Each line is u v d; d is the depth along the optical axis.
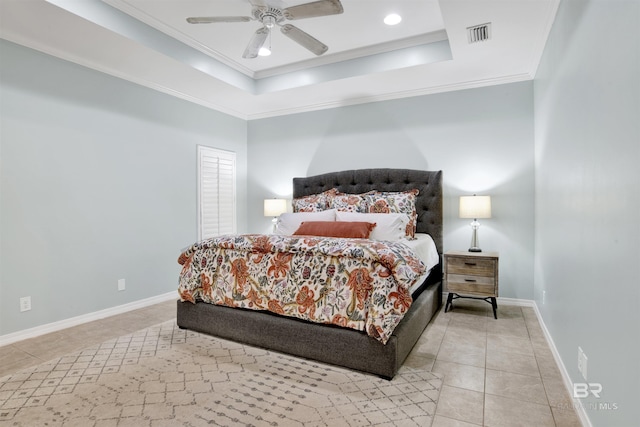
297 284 2.42
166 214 4.08
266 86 4.28
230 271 2.74
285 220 3.91
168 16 2.96
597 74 1.51
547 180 2.81
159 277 3.99
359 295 2.19
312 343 2.35
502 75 3.71
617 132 1.29
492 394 1.96
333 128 4.71
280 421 1.71
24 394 1.97
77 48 3.01
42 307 2.96
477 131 3.89
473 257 3.37
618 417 1.26
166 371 2.23
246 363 2.35
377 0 2.76
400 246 2.41
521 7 2.44
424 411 1.79
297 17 2.39
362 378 2.14
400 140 4.29
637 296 1.11
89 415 1.76
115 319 3.34
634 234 1.14
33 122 2.91
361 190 4.38
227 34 3.26
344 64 3.81
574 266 1.90
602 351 1.44
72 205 3.17
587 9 1.66
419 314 2.67
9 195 2.77
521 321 3.20
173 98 4.18
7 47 2.75
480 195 3.87
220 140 4.88
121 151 3.59
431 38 3.36
